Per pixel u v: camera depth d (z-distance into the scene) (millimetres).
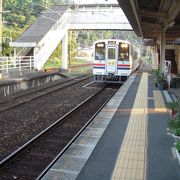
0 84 20297
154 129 9398
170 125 7934
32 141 10086
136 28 27984
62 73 36938
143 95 16859
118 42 27141
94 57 27688
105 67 27453
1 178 7539
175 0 14477
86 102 18406
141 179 5789
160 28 24531
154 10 20297
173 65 38531
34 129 12422
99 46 27453
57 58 56125
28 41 37312
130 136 8648
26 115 14859
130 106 13383
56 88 25109
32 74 29234
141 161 6691
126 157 6949
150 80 25953
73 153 7230
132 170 6211
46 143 10500
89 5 44219
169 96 16484
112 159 6824
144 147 7641
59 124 12984
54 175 6004
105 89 26203
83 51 91938
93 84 29172
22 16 53719
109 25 43469
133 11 15984
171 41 35625
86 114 15359
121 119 10820
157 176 5922
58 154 8820
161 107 13141
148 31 31625
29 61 35000
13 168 8234
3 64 28109
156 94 17297
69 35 51250
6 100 18188
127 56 27219
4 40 42281
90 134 8836
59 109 16594
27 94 21328
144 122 10336
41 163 8664
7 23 52219
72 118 14336
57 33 41812
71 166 6453
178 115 8234
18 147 10078
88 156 7012
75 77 35688
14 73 27969
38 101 18844
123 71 27297
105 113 11836
